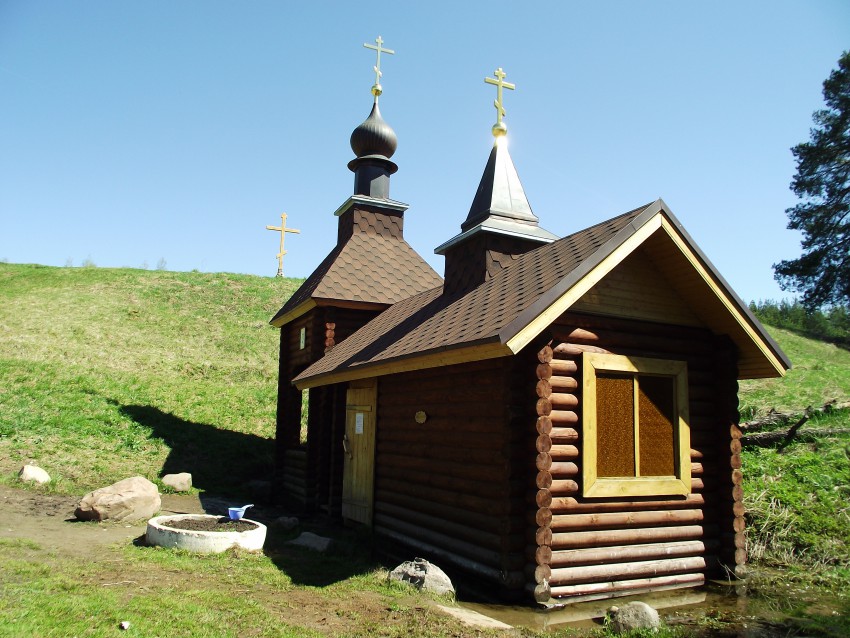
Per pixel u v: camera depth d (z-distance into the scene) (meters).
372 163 17.03
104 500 9.47
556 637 5.77
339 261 15.07
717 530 8.31
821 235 35.06
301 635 5.23
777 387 18.94
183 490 13.48
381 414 10.62
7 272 36.22
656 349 8.22
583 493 7.21
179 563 7.23
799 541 9.30
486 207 10.94
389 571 7.67
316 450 13.49
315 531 10.95
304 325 15.36
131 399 19.39
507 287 8.56
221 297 34.91
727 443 8.36
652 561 7.66
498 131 11.80
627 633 5.87
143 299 33.09
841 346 34.41
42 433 14.97
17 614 4.93
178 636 4.89
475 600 6.93
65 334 26.00
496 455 7.29
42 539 8.05
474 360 7.23
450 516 8.16
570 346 7.57
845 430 13.19
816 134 35.88
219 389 22.56
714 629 6.18
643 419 7.92
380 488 10.34
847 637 5.96
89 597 5.56
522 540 6.96
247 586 6.65
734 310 8.09
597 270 7.07
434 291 12.73
